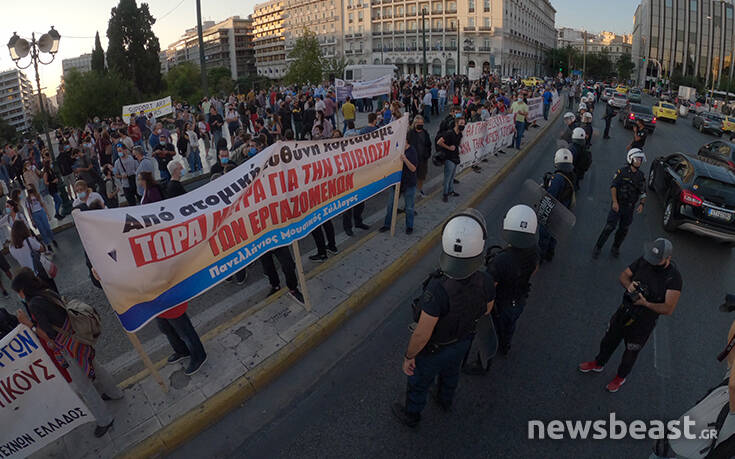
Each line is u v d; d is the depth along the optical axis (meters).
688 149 16.50
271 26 131.12
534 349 4.55
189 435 3.58
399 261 6.27
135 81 59.69
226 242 4.14
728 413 2.16
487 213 8.66
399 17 86.25
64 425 3.34
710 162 8.21
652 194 10.03
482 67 79.88
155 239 3.60
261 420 3.74
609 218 6.52
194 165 13.22
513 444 3.39
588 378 4.12
